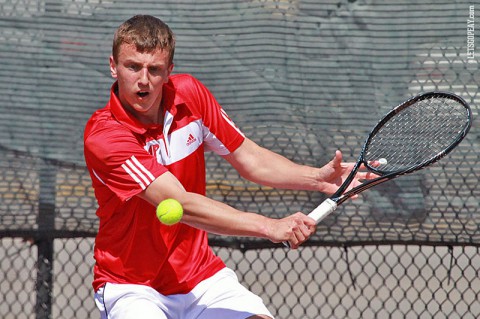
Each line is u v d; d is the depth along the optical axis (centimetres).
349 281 2112
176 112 963
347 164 1072
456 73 1369
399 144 1355
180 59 1394
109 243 971
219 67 1393
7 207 1391
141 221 953
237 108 1390
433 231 1382
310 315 1891
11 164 1386
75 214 1394
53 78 1391
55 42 1391
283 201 1395
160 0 1398
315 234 1407
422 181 1376
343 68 1381
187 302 985
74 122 1392
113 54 920
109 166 915
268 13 1384
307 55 1385
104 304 977
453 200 1373
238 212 900
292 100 1384
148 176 900
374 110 1377
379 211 1390
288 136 1383
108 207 960
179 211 880
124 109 932
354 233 1396
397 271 2178
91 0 1393
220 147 1035
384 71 1378
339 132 1377
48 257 1412
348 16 1382
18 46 1388
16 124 1388
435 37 1376
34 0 1388
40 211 1394
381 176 1030
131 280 970
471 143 1362
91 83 1395
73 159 1391
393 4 1377
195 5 1394
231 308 973
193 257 989
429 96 1091
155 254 966
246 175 1059
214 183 1400
